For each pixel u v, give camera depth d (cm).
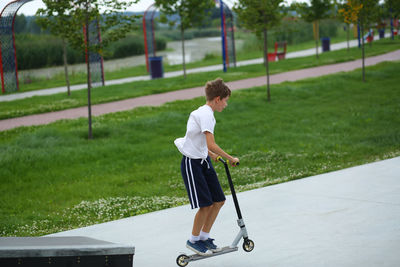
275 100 1872
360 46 4041
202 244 423
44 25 1347
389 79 2277
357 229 492
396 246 431
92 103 1988
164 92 2233
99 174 1077
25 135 1379
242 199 675
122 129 1455
